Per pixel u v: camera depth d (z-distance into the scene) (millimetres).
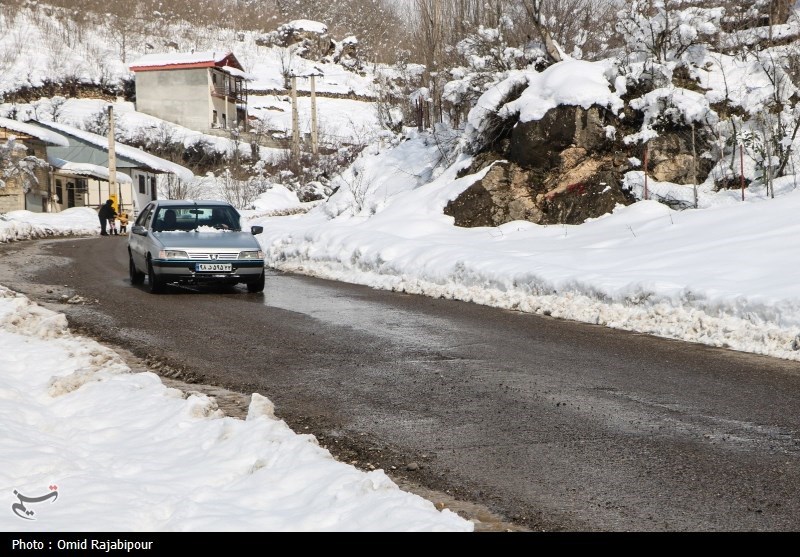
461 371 8695
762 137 20578
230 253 15062
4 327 10250
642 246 16203
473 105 27734
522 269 14578
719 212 17328
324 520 4137
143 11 113562
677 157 21219
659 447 6043
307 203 62219
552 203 21781
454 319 12227
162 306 13469
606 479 5359
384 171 30547
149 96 82812
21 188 47719
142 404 6648
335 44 120000
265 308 13336
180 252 14898
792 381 8195
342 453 6027
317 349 9891
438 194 23609
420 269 16531
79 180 56312
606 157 22000
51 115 74875
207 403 6352
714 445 6082
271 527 4074
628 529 4516
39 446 5488
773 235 14562
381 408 7246
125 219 42156
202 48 112125
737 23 25625
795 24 24734
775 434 6367
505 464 5699
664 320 11156
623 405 7273
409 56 39875
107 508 4375
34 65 86312
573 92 22172
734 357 9422
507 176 22812
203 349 9859
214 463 5137
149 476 4953
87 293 14969
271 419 5816
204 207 16656
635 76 22406
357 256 18797
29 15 99875
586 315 12094
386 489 4504
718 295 11062
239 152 71188
